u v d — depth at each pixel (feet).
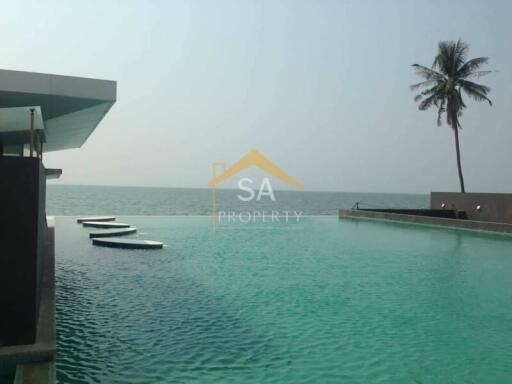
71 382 16.14
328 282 34.19
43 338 17.69
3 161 16.83
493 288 32.78
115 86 20.24
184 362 18.22
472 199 83.66
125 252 46.65
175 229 73.10
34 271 17.20
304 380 16.83
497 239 62.95
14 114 19.24
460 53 96.27
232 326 23.02
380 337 21.77
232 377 16.93
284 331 22.40
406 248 53.62
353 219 96.99
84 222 70.49
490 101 95.09
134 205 189.37
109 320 23.50
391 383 16.75
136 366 17.70
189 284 32.50
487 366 18.47
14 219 16.97
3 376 15.83
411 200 395.55
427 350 20.17
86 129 35.94
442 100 97.96
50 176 55.31
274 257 45.75
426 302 28.55
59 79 19.24
